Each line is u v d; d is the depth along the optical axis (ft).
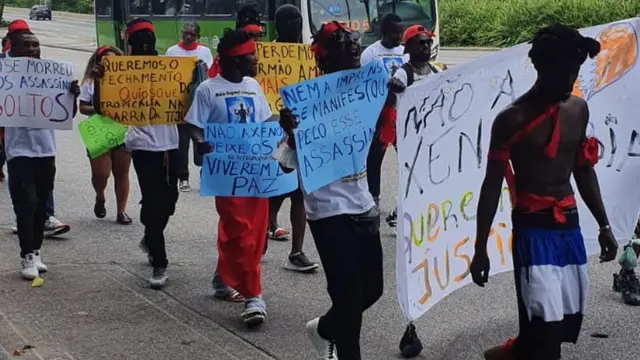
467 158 16.24
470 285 21.13
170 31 60.80
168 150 20.83
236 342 17.76
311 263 22.68
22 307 19.66
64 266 23.12
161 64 20.72
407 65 22.31
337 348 14.61
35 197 21.65
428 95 15.28
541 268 13.15
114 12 63.52
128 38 21.86
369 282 14.67
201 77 20.97
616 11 99.86
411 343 16.84
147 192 20.89
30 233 21.65
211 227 27.84
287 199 31.53
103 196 28.50
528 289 13.25
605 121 17.28
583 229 17.37
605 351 17.04
